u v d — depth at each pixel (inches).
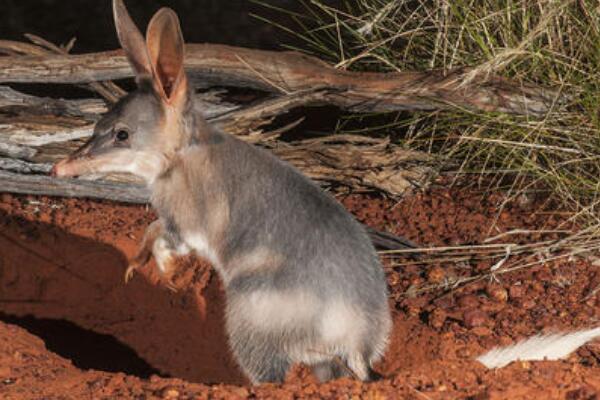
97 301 373.1
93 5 551.8
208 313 362.9
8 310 373.7
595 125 365.4
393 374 292.0
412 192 390.6
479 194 386.9
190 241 292.4
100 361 367.6
